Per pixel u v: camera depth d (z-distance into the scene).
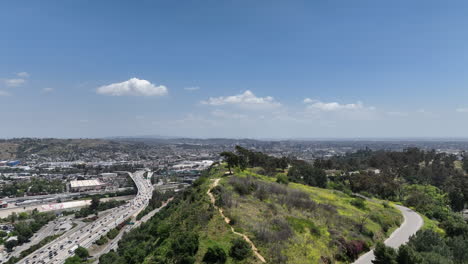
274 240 43.00
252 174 100.38
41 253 105.50
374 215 67.31
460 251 47.12
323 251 44.72
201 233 45.75
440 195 112.69
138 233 95.81
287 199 65.81
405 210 87.69
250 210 54.81
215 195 63.91
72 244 114.06
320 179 112.94
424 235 50.84
